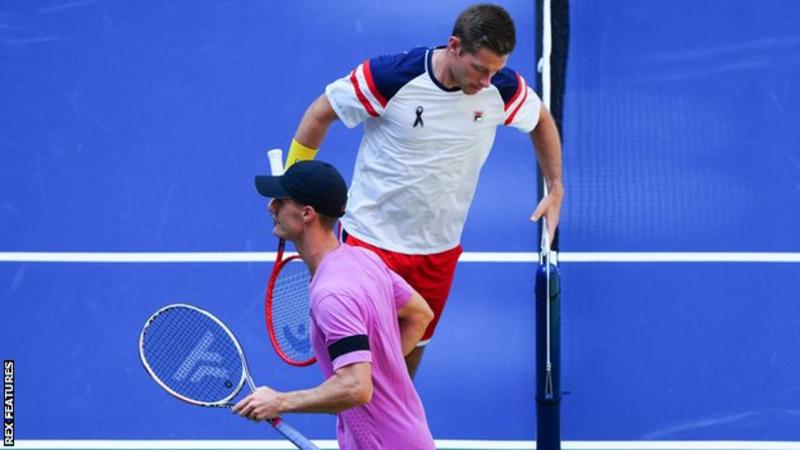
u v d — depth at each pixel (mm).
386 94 21375
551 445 23344
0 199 31562
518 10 33156
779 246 30672
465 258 30531
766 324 29750
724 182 31250
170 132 32219
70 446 28406
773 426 28375
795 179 31203
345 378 17016
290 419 28828
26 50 33062
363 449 18250
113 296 30484
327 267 17859
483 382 29234
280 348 21531
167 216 31359
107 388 29219
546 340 23188
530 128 22656
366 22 33281
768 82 32062
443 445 28344
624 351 29453
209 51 33031
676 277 30312
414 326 19250
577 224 31000
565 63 30672
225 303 30391
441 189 22188
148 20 33375
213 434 28594
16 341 29875
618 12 32656
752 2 32688
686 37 32500
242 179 31766
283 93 32594
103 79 32781
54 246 31016
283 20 33312
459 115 21547
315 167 17953
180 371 24234
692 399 28859
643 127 31734
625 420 28609
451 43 20359
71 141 32156
